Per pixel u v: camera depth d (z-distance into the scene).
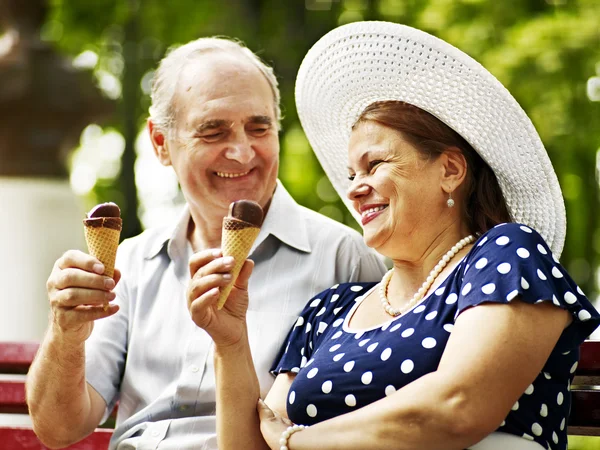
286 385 3.06
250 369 2.90
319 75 3.17
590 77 8.83
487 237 2.67
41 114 8.28
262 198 3.50
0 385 3.67
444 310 2.67
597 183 10.34
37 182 8.28
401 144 2.85
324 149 3.39
